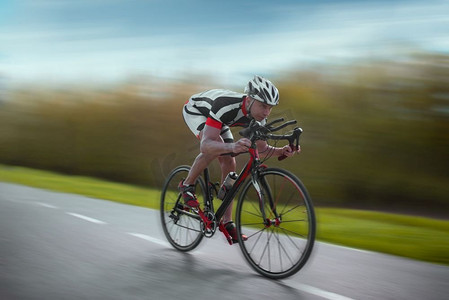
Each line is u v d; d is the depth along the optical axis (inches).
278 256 124.5
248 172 133.6
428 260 153.6
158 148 419.5
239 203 134.8
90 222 184.9
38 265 126.5
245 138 127.3
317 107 336.8
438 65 313.7
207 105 145.2
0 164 512.4
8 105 502.0
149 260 136.3
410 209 306.2
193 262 136.7
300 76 344.5
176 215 153.5
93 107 446.9
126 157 433.1
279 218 125.0
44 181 341.1
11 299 102.6
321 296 110.6
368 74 329.7
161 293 109.2
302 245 119.6
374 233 190.2
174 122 414.3
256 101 131.0
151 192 313.9
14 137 503.8
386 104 323.9
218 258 142.3
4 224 175.5
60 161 472.4
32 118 489.7
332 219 219.1
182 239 150.1
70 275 119.3
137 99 428.8
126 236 164.2
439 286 121.3
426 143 315.6
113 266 128.6
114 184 369.1
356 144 327.0
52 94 475.8
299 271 130.9
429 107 315.6
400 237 183.9
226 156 144.9
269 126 129.9
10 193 261.4
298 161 335.3
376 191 323.3
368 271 132.5
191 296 108.0
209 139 134.6
